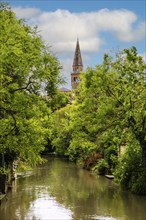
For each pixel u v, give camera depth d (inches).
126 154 1482.5
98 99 1449.3
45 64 918.4
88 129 1517.0
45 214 1043.9
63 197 1315.2
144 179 1342.3
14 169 1745.8
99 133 1499.8
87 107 1483.8
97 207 1141.7
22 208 1123.3
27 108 931.3
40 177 1905.8
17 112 921.5
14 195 1347.2
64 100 1024.9
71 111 1937.7
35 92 962.7
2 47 785.6
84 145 1619.1
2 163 1310.3
